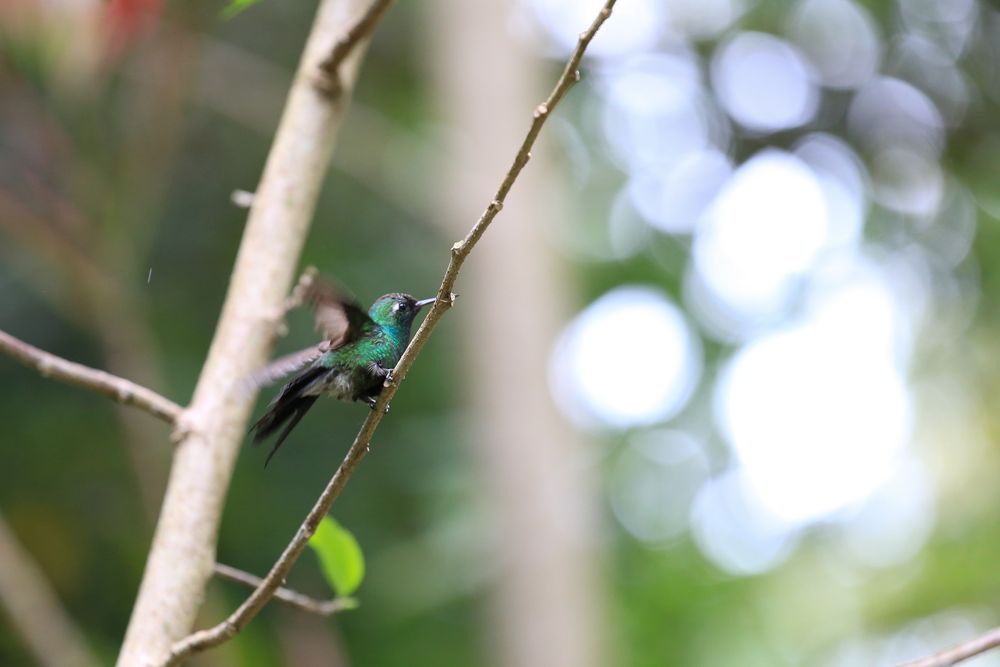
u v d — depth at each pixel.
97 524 11.86
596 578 10.79
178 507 5.29
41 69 8.83
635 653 10.91
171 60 9.57
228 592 11.73
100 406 12.02
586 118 15.29
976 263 14.52
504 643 10.66
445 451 11.80
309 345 12.05
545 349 11.38
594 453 12.16
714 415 13.73
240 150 13.05
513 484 10.91
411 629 12.20
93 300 9.96
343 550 5.31
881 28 15.27
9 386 11.88
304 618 11.70
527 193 11.87
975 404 12.98
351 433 12.58
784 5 15.27
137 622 5.07
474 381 11.42
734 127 16.06
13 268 11.48
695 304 14.45
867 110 15.77
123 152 9.62
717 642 10.93
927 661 4.75
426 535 11.27
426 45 13.18
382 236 13.18
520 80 12.26
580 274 13.63
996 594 10.42
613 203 14.96
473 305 11.59
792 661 10.79
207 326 12.54
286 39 13.71
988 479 11.93
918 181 15.44
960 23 15.15
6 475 11.76
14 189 9.43
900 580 10.98
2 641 10.86
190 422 5.45
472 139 12.02
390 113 13.96
